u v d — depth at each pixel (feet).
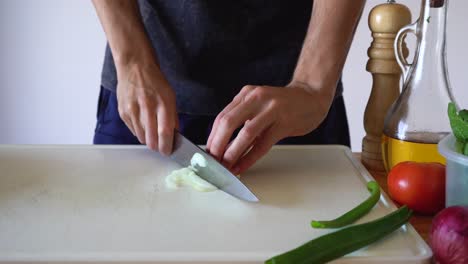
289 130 3.41
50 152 3.82
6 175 3.44
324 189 3.28
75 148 3.89
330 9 3.55
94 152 3.83
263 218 2.93
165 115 3.59
